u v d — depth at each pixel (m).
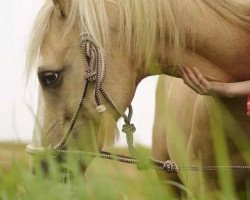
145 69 8.48
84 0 8.17
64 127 8.32
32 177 6.51
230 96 8.66
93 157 8.12
